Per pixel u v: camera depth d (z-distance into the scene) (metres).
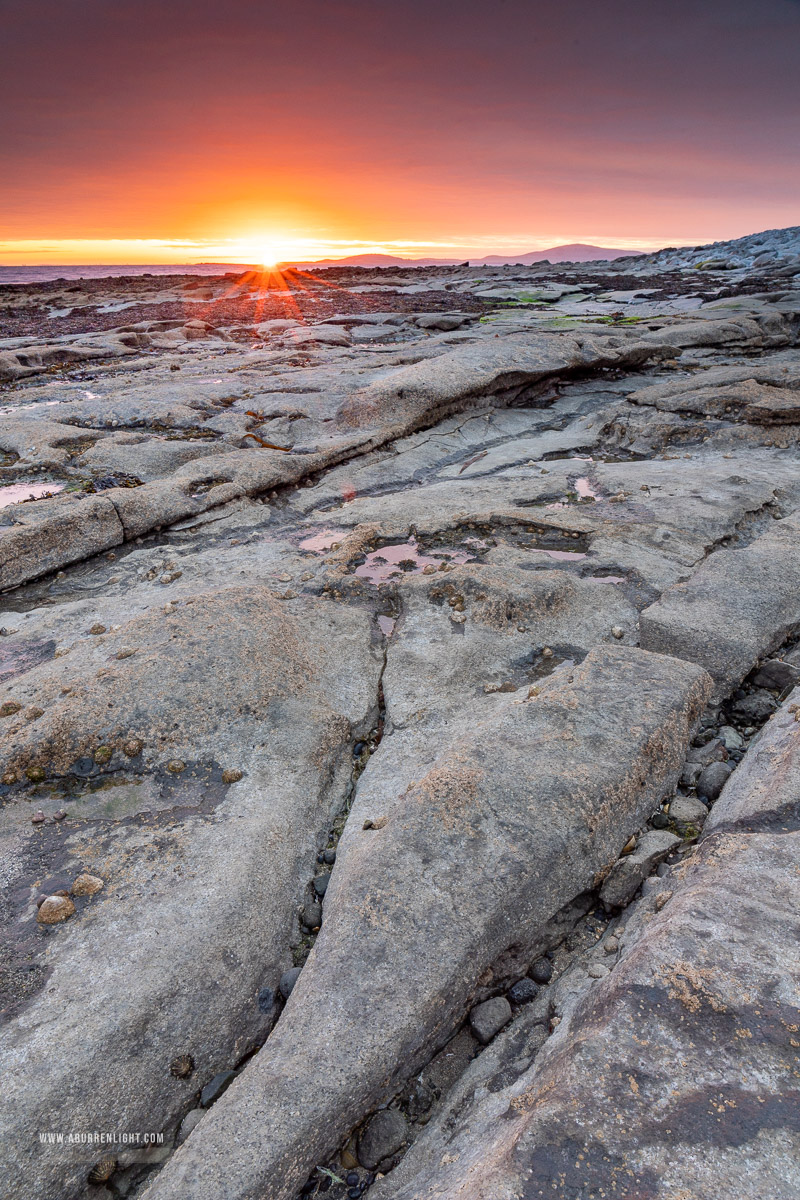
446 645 4.11
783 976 1.86
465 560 5.31
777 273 25.42
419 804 2.70
